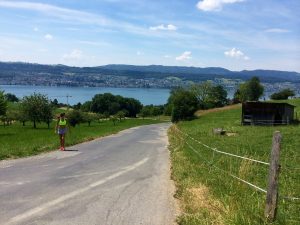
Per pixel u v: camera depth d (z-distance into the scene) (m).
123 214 9.23
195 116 92.25
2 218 8.72
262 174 13.44
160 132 53.16
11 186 12.04
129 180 13.55
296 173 13.30
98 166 16.67
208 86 130.62
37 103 85.81
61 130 23.12
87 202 10.29
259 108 55.31
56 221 8.57
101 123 113.88
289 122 56.44
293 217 8.34
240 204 9.04
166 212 9.45
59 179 13.37
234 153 19.69
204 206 9.44
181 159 18.53
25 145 25.03
